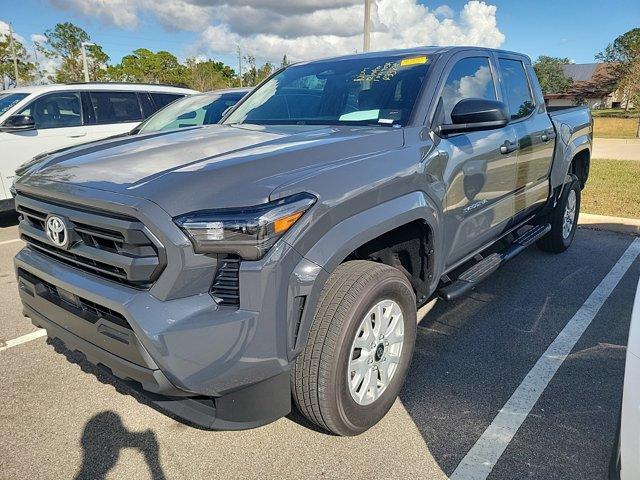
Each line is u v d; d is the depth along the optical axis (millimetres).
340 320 2346
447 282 3523
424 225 2930
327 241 2246
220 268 2109
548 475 2410
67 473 2477
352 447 2623
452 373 3303
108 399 3078
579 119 5629
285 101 3777
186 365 2025
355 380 2539
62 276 2424
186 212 2043
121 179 2283
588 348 3617
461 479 2395
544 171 4695
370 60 3799
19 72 52312
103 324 2250
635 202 8320
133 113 8797
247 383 2148
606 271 5172
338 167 2420
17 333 3990
